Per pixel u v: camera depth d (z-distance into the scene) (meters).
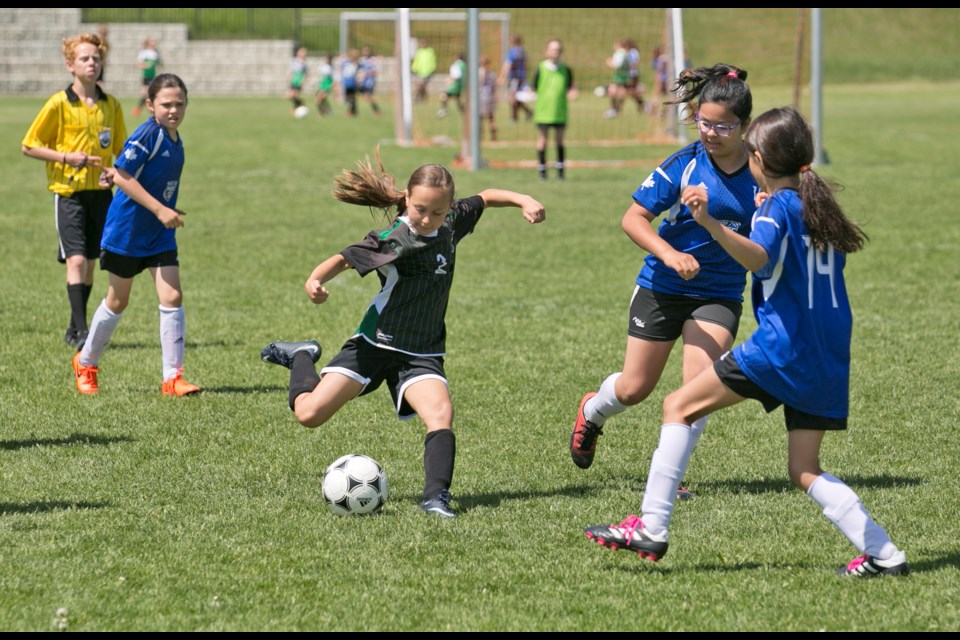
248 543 13.07
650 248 12.87
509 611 11.30
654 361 14.49
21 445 16.78
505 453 16.80
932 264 32.09
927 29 147.38
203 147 65.00
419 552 12.84
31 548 12.77
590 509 14.38
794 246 11.74
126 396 19.56
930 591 11.70
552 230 38.53
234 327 24.89
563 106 51.28
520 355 22.66
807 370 11.69
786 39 122.94
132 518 13.80
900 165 55.69
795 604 11.45
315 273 13.63
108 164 23.28
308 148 64.50
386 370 14.52
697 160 13.76
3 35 116.44
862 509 11.94
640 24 126.25
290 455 16.55
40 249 34.22
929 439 17.44
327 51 128.88
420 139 70.62
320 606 11.38
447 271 14.20
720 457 16.72
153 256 19.77
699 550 13.01
